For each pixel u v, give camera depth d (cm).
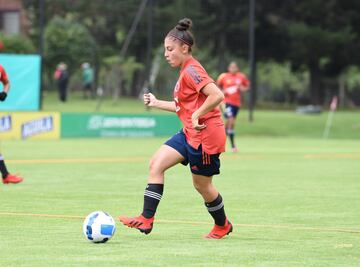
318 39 17288
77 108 13638
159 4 16750
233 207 4353
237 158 8062
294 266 2694
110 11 16500
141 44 17262
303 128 13188
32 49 16025
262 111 15500
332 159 8019
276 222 3794
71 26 16575
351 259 2830
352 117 14212
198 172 3134
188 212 4112
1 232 3366
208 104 3030
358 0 17738
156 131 11981
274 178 6047
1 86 9900
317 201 4641
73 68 16712
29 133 10831
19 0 17962
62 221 3716
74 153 8469
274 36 18300
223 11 17238
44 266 2636
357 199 4753
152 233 3403
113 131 11644
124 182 5634
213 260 2775
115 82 17888
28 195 4778
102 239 3089
